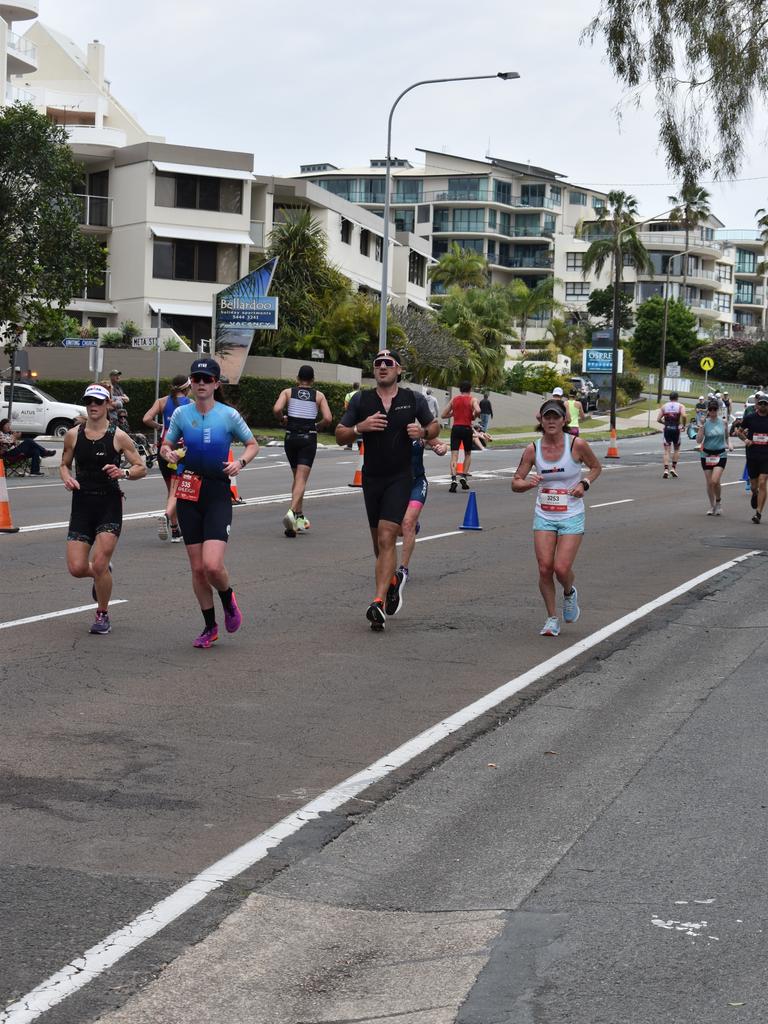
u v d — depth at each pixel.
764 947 4.56
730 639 10.73
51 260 32.81
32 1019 3.93
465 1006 4.09
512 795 6.37
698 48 19.94
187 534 9.62
